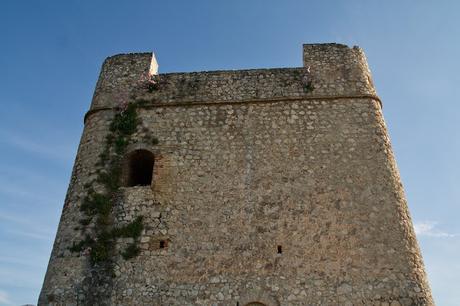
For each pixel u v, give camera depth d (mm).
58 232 15156
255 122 16438
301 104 16672
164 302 13477
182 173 15680
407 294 13109
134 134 16688
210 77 17734
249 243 14188
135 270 14062
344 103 16609
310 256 13844
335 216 14453
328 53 17938
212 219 14711
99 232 14703
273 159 15617
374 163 15344
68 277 13977
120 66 18500
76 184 15883
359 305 13008
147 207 15133
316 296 13211
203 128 16516
